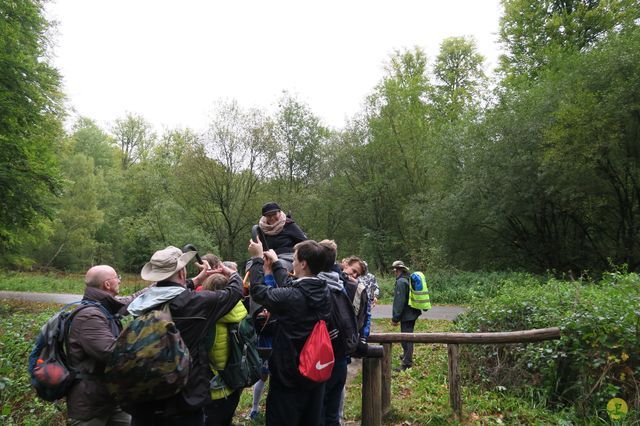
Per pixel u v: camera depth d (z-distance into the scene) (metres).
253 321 3.53
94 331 3.16
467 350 6.62
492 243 24.97
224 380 3.29
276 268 3.27
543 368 5.45
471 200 22.19
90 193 37.47
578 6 23.84
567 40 23.92
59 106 20.06
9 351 6.09
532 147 20.55
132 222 27.30
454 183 24.84
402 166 29.55
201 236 26.27
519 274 18.95
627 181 19.39
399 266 7.75
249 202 29.44
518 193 20.83
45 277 33.03
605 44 19.00
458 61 31.59
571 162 18.08
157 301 2.76
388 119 29.47
